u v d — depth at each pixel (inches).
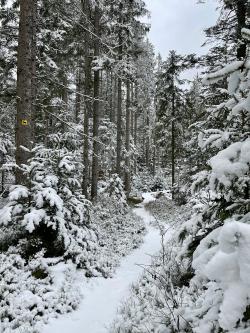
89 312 257.8
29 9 354.3
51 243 322.0
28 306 242.5
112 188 833.5
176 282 240.4
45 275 289.1
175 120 1135.0
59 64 708.0
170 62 1088.8
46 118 740.7
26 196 318.7
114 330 212.8
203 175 177.3
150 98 1856.5
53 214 325.7
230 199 155.3
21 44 353.4
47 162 357.7
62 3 479.2
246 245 83.4
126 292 295.0
